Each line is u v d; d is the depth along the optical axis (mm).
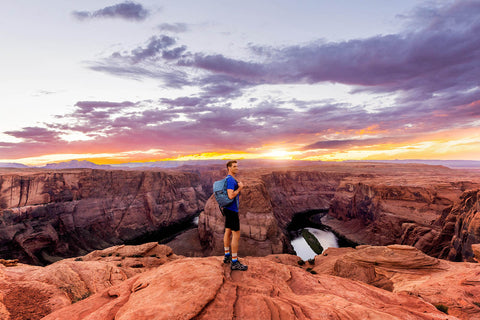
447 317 4523
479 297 12141
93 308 4207
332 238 107562
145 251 31875
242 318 3305
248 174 183625
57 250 77062
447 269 20219
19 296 10492
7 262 15078
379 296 5977
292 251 77312
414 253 22828
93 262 19328
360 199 117250
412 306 5406
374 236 96500
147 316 3072
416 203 86500
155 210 125625
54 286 12570
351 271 23234
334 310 3971
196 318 3170
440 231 60000
